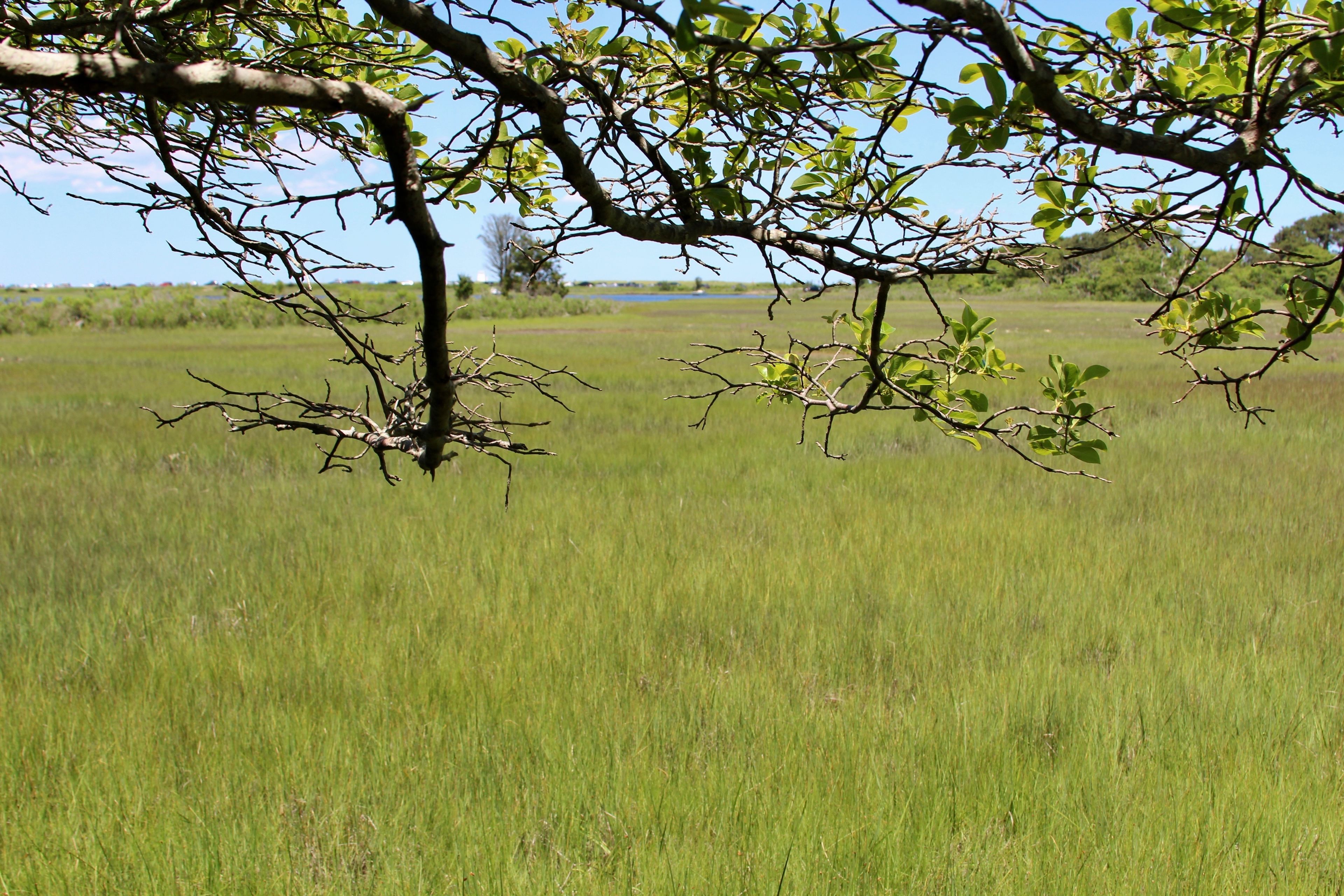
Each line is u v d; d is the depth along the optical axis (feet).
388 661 15.43
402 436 4.66
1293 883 9.93
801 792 11.64
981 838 10.73
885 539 23.32
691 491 29.01
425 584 19.43
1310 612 17.93
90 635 16.12
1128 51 4.36
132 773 11.72
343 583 19.42
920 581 19.83
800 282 5.16
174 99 3.50
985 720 13.46
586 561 21.17
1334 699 14.19
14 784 11.46
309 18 5.35
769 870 10.11
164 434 38.88
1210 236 4.64
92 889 9.72
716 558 21.40
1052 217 4.98
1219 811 11.21
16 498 26.63
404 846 10.56
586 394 56.39
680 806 11.32
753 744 12.91
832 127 4.70
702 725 13.58
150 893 9.71
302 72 5.54
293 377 63.67
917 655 16.02
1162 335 5.81
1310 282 4.87
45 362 79.71
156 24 5.09
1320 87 4.07
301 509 25.93
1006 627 17.47
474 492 28.48
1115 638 16.99
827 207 5.21
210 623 17.33
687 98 5.18
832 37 4.60
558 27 5.30
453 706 13.96
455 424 4.84
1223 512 26.40
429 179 4.76
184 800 11.35
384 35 5.61
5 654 15.48
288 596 18.65
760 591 19.21
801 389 6.19
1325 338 98.73
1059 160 5.29
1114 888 9.85
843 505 26.94
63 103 5.34
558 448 37.24
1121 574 20.40
